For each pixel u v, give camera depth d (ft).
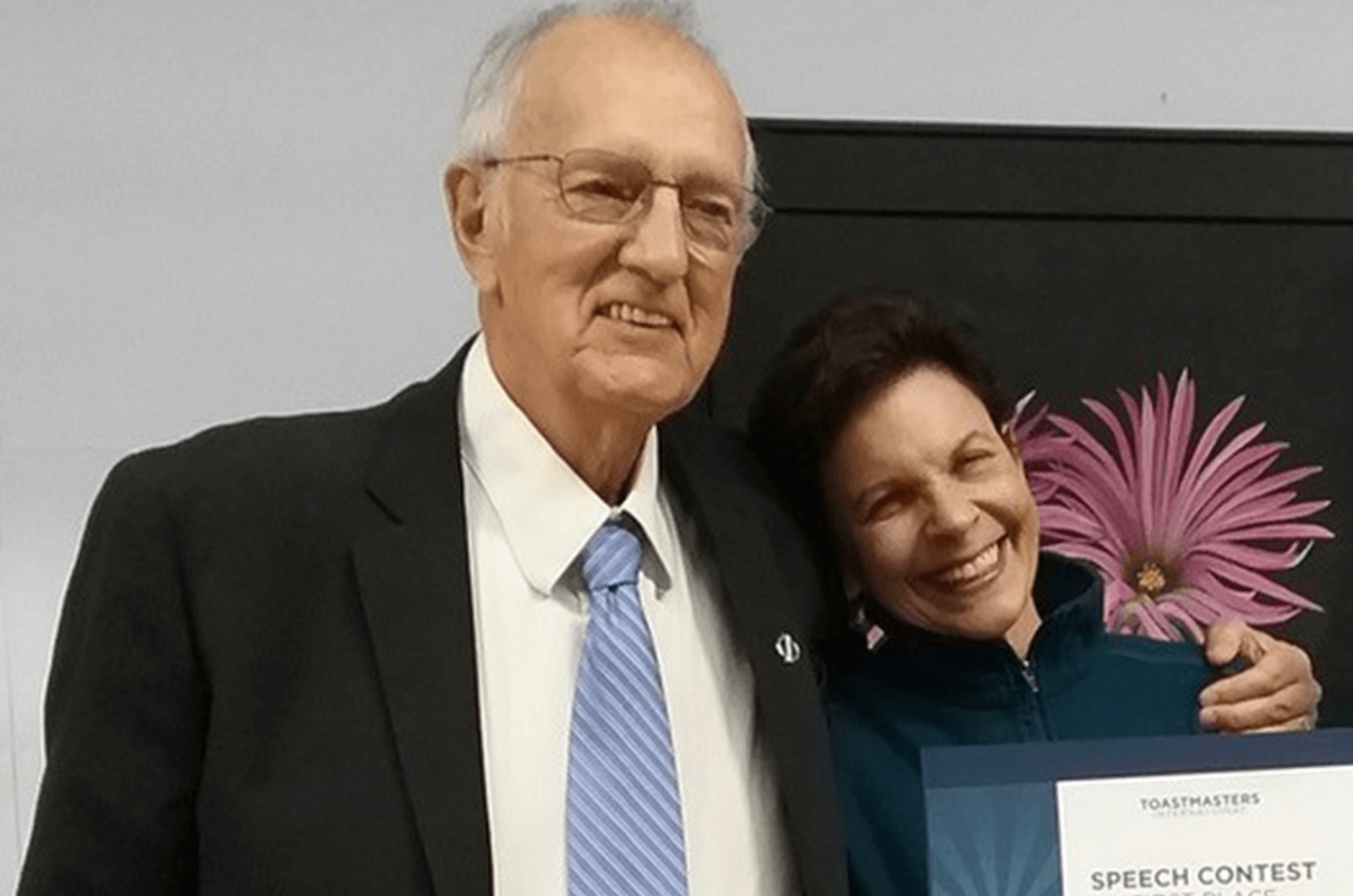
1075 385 4.82
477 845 3.10
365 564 3.27
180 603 3.21
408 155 4.89
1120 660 4.21
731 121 3.36
